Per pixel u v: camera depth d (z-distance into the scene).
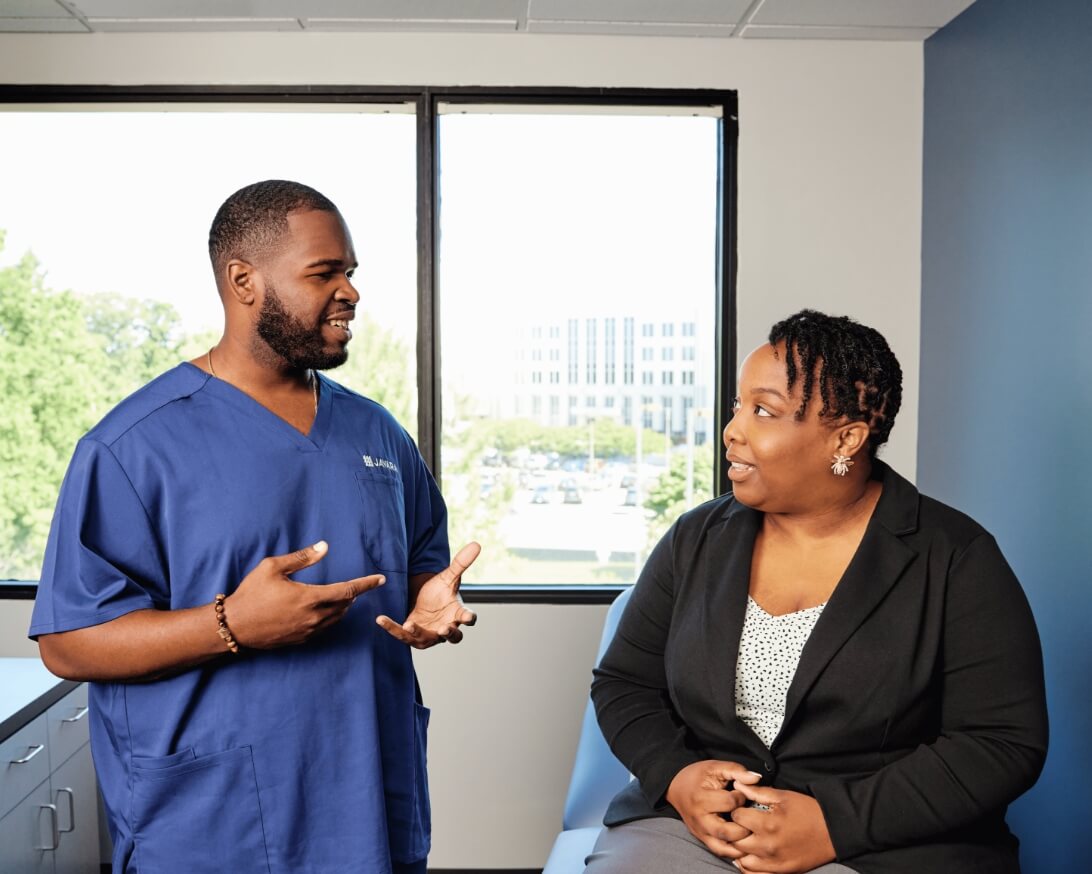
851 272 2.75
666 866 1.25
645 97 2.69
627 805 1.41
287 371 1.35
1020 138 2.15
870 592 1.27
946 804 1.19
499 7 2.45
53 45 2.62
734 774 1.24
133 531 1.24
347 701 1.31
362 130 2.70
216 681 1.24
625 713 1.43
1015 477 2.18
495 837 2.74
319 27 2.59
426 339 2.72
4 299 2.70
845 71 2.71
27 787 1.99
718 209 2.78
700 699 1.33
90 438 1.24
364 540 1.36
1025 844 2.16
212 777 1.23
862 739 1.26
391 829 1.38
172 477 1.25
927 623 1.27
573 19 2.54
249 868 1.25
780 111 2.71
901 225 2.74
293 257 1.26
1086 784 1.90
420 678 2.72
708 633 1.34
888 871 1.19
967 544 1.30
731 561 1.38
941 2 2.40
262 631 1.15
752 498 1.33
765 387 1.30
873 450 1.34
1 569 2.73
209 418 1.30
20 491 2.73
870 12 2.48
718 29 2.62
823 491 1.32
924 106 2.71
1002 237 2.24
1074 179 1.92
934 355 2.65
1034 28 2.09
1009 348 2.21
